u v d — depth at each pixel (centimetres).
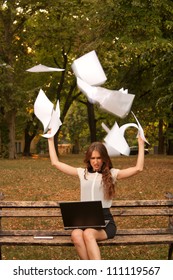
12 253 795
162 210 718
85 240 615
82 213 634
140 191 1526
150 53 2231
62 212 638
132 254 789
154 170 2297
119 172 663
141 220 1038
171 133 2998
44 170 2338
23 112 3253
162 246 838
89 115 3984
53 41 3522
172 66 2100
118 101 620
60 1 3234
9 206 713
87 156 662
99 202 626
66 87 4109
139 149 664
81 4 3184
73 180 1877
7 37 3406
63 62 3975
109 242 654
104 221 636
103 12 2098
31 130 4397
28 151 4450
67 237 691
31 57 3631
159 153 4697
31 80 3984
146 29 2042
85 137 6519
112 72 3083
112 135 651
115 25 2142
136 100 2983
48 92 4134
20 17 3444
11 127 3603
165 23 1998
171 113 2852
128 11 2038
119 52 2569
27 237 689
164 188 1606
